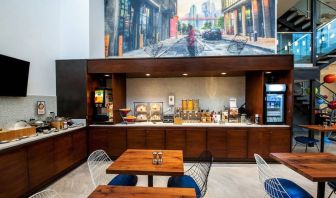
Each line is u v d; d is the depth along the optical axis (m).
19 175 2.66
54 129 3.67
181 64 4.20
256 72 4.30
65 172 3.70
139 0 5.03
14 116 3.36
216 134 4.19
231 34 4.84
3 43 3.19
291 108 4.05
